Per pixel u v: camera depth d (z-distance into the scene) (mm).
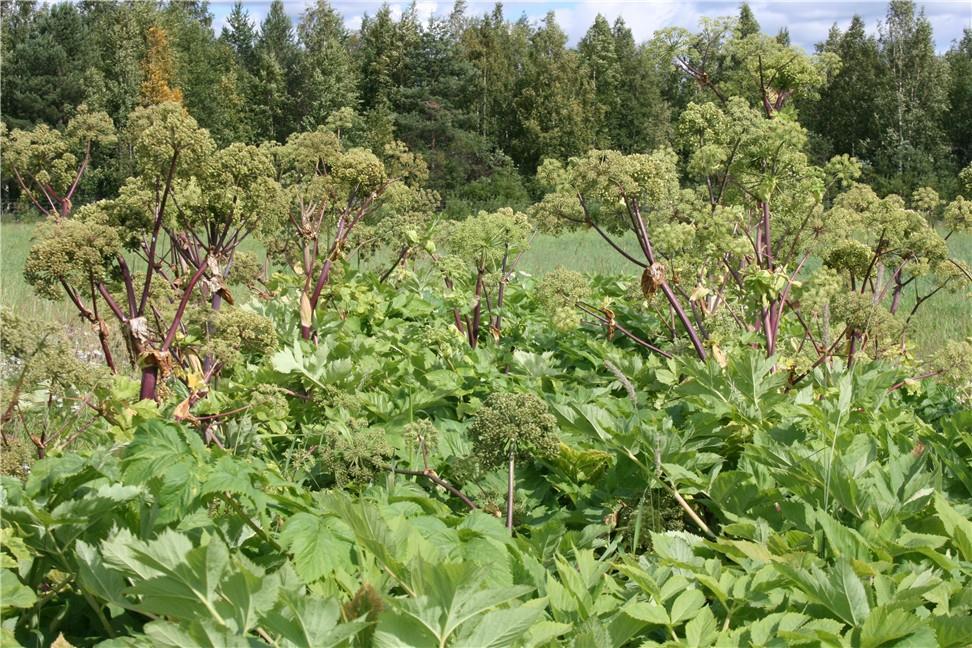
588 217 5977
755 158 5969
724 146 6020
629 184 5461
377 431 4148
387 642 2182
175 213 4980
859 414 4980
